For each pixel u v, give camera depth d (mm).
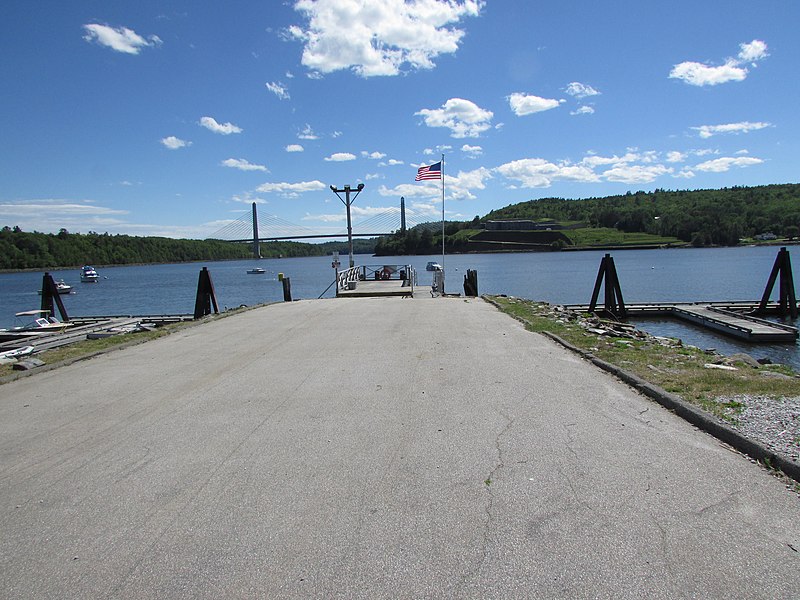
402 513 3656
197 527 3543
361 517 3615
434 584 2902
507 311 14484
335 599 2805
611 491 3875
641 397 6164
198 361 8922
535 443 4824
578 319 14336
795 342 20734
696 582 2863
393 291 23141
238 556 3203
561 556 3117
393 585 2902
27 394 7066
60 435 5402
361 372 7758
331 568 3064
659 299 41938
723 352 19203
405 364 8195
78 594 2896
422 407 5988
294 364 8445
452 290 50562
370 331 11555
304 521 3582
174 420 5773
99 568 3127
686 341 21547
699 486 3918
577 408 5812
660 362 7684
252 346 10172
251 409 6105
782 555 3078
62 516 3744
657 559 3064
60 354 9695
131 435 5332
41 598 2871
